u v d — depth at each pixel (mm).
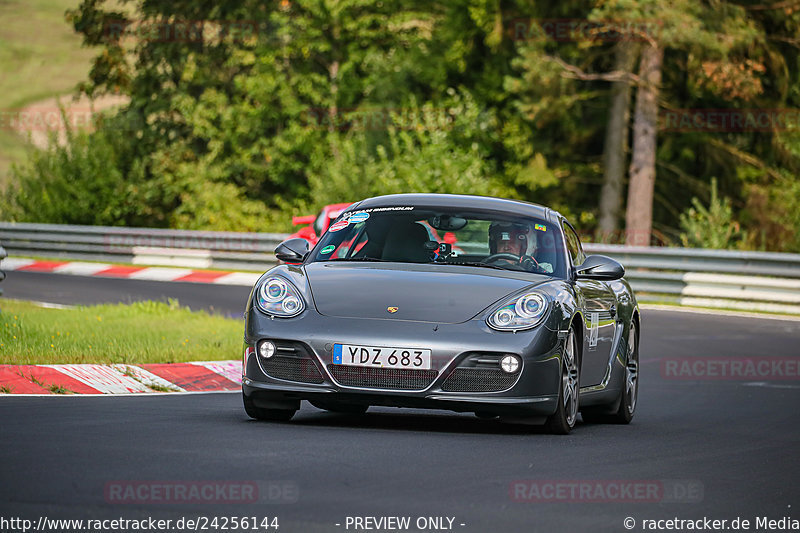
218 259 96188
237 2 146375
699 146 130750
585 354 30438
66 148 132875
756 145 128500
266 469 21312
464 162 118125
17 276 88188
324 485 20094
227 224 136375
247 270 94688
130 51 148250
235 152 144500
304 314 27359
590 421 34406
